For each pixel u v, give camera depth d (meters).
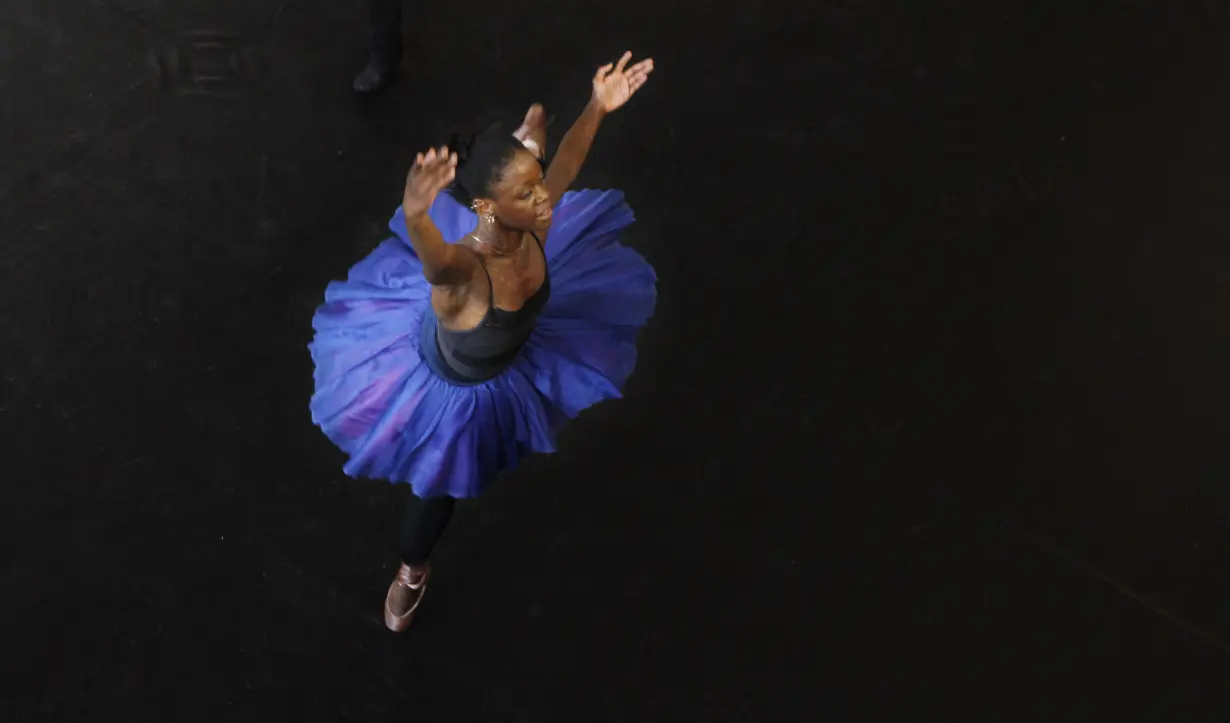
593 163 13.01
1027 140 13.78
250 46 13.24
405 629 10.52
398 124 12.98
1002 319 12.59
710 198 12.98
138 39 13.12
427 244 6.59
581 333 8.96
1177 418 12.15
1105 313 12.70
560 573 10.91
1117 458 11.90
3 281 11.66
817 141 13.53
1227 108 14.12
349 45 13.41
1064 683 10.80
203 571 10.59
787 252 12.77
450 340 7.92
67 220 12.05
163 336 11.59
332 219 12.38
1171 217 13.35
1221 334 12.66
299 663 10.30
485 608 10.70
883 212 13.13
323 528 10.90
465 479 8.80
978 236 13.08
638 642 10.69
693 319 12.25
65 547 10.55
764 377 12.02
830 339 12.30
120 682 10.05
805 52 14.12
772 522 11.32
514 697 10.35
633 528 11.16
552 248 8.95
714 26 14.14
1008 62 14.30
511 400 8.66
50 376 11.28
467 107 13.16
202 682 10.13
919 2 14.64
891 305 12.57
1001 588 11.20
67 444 10.99
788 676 10.66
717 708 10.47
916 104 13.91
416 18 13.63
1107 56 14.43
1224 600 11.26
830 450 11.72
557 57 13.64
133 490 10.87
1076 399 12.20
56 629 10.20
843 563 11.20
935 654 10.86
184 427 11.19
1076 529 11.52
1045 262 12.97
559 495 11.23
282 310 11.86
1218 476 11.87
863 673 10.73
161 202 12.27
